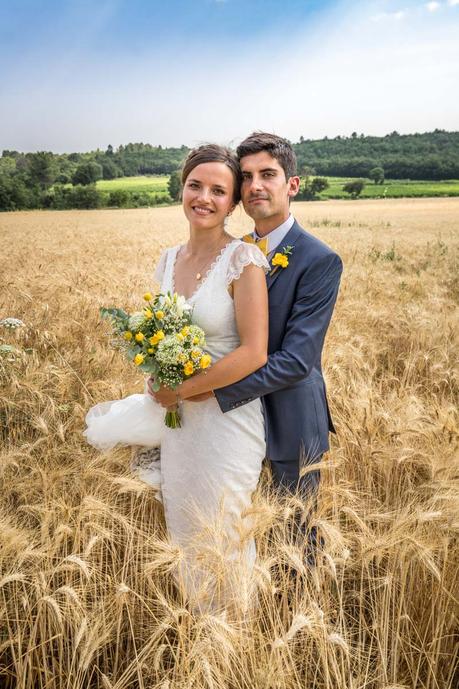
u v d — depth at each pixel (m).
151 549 2.28
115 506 2.35
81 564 1.85
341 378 3.87
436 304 7.48
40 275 9.17
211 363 2.22
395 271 12.05
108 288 7.92
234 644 1.80
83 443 2.96
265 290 2.15
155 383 2.16
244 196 2.33
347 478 2.86
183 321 2.14
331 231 25.55
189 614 1.84
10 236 24.41
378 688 2.00
